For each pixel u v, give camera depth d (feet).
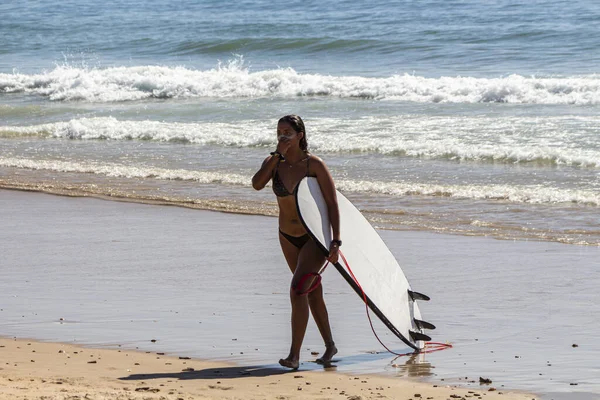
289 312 42.32
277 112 129.80
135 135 114.83
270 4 374.22
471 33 227.61
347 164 91.25
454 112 122.42
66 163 97.81
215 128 116.67
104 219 70.13
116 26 308.19
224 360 34.60
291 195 34.47
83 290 47.39
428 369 33.40
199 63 214.90
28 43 269.03
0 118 141.90
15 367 32.58
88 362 33.76
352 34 242.58
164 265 53.57
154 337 38.01
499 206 70.95
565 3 295.69
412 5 324.80
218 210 72.64
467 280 49.16
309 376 32.50
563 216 66.64
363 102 136.67
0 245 60.95
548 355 34.91
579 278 49.01
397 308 36.60
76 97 163.32
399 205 72.54
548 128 104.99
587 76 154.20
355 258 35.60
